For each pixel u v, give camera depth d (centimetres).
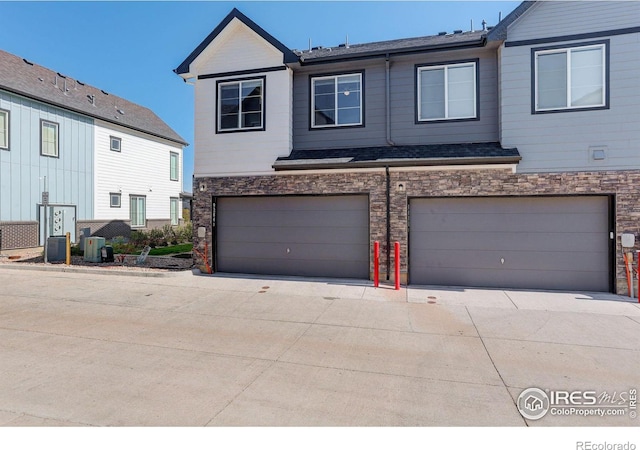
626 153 825
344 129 1034
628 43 827
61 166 1814
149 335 557
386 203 943
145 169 2381
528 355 485
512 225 891
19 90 1605
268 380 410
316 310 701
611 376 423
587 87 850
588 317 656
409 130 992
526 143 877
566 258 865
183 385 396
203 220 1078
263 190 1033
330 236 1000
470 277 912
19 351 487
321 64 1027
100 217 2034
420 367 448
